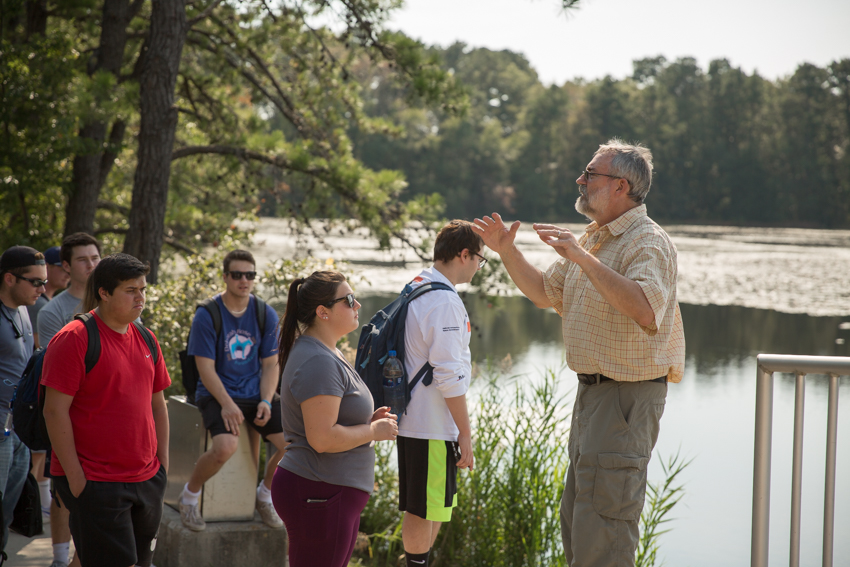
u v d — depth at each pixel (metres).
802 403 2.51
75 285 4.14
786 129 91.00
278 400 4.25
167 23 7.16
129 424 2.88
